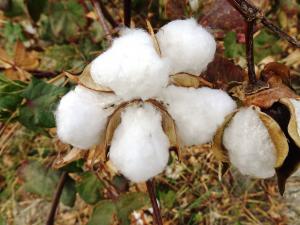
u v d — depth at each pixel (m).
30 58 0.33
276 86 0.19
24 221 0.42
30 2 0.35
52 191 0.33
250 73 0.19
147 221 0.37
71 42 0.37
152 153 0.17
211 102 0.18
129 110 0.17
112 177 0.33
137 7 0.33
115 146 0.17
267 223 0.37
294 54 0.38
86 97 0.18
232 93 0.19
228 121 0.18
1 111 0.27
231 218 0.37
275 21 0.35
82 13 0.36
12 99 0.27
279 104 0.18
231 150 0.19
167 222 0.38
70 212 0.41
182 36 0.17
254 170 0.19
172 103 0.17
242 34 0.30
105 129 0.18
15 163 0.43
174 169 0.39
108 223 0.30
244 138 0.18
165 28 0.18
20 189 0.41
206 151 0.39
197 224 0.38
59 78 0.28
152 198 0.21
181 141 0.18
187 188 0.38
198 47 0.17
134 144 0.16
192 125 0.17
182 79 0.18
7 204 0.42
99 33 0.36
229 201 0.38
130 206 0.30
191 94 0.18
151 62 0.16
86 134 0.17
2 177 0.43
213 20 0.30
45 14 0.36
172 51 0.17
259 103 0.18
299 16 0.37
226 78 0.22
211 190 0.38
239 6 0.19
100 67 0.17
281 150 0.17
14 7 0.37
